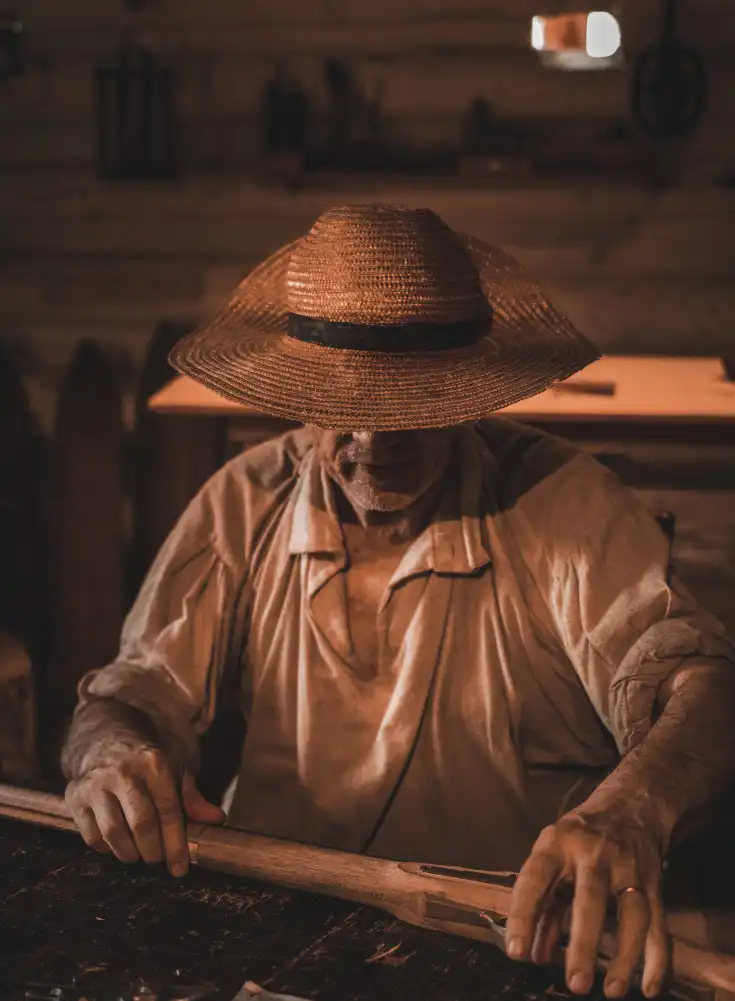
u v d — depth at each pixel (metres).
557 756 1.95
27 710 3.04
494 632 1.93
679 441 3.56
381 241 1.79
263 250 4.79
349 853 1.65
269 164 4.55
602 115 4.59
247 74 4.68
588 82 4.57
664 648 1.79
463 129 4.64
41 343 4.92
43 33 4.70
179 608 2.00
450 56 4.59
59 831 1.77
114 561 4.23
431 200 4.69
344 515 1.98
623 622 1.86
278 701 2.00
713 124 4.57
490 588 1.94
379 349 1.79
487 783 1.94
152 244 4.82
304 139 4.68
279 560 2.00
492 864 1.95
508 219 4.70
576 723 1.95
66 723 4.00
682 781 1.56
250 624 2.03
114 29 4.68
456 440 1.99
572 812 1.52
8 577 4.23
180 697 1.94
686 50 4.45
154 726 1.89
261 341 1.92
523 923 1.40
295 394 1.75
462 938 1.53
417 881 1.57
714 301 4.70
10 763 3.03
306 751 1.96
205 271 4.82
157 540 4.24
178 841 1.67
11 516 4.27
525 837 1.95
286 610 1.99
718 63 4.53
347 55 4.63
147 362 4.39
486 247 1.95
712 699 1.69
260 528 2.04
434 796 1.94
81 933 1.55
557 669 1.94
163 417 4.27
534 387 1.76
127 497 4.32
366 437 1.76
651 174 4.52
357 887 1.59
